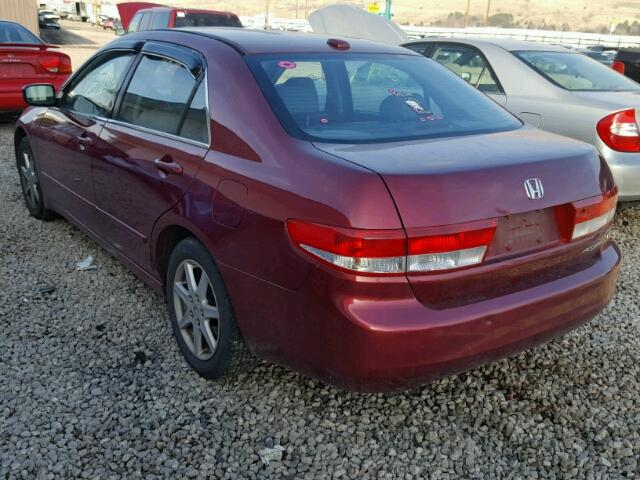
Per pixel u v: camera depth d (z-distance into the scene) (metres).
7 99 8.68
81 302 3.96
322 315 2.37
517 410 3.02
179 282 3.23
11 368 3.21
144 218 3.38
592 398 3.13
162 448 2.69
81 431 2.77
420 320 2.33
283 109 2.82
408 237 2.28
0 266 4.45
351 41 3.66
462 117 3.21
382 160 2.46
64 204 4.64
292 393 3.07
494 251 2.51
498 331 2.50
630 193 5.25
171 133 3.24
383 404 3.02
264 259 2.55
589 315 2.88
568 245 2.74
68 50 26.95
